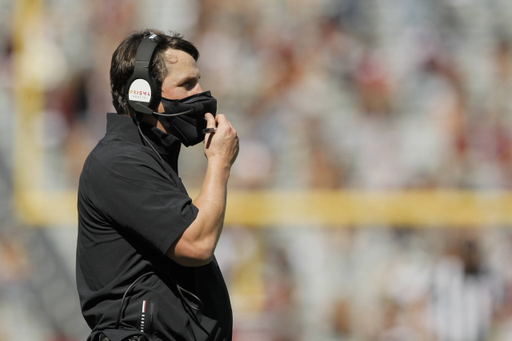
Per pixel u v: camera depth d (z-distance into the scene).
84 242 8.63
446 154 34.72
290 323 30.83
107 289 8.35
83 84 36.25
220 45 37.56
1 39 36.81
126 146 8.58
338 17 38.25
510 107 36.03
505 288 30.17
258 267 31.98
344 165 34.28
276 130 35.34
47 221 33.59
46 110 35.78
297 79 36.84
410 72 37.03
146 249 8.44
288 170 34.25
